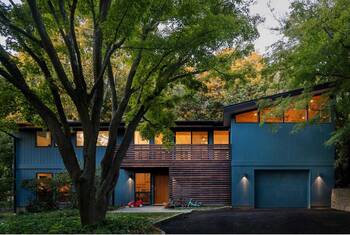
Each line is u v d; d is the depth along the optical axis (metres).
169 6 12.06
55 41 14.38
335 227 14.34
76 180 12.95
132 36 12.58
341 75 16.39
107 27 11.38
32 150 24.86
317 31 15.66
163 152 23.75
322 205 21.95
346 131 18.92
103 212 13.53
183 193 23.33
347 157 21.81
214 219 16.78
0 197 24.02
